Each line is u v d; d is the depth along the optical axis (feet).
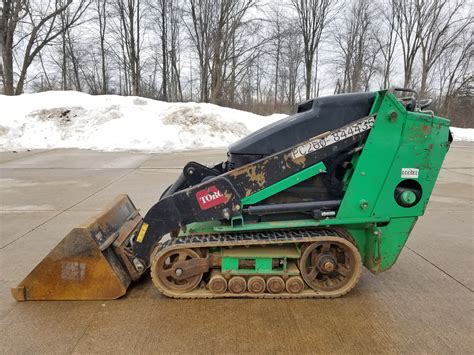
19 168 30.89
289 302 9.95
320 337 8.46
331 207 10.05
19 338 8.48
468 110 109.81
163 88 90.17
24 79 75.72
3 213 18.53
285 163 9.72
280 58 104.42
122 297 10.23
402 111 9.58
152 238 10.19
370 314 9.42
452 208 19.74
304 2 92.48
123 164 32.73
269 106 97.35
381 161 9.75
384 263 10.34
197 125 48.88
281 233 10.13
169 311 9.53
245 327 8.84
